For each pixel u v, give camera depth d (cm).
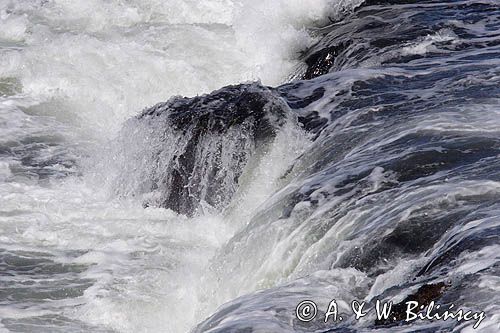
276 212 2158
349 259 1816
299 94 2803
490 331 1325
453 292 1470
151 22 4100
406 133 2322
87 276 2245
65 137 3194
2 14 4159
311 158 2447
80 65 3641
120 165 2767
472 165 2059
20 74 3600
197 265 2266
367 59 3145
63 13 4153
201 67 3684
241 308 1678
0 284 2198
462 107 2450
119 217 2569
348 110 2650
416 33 3266
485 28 3284
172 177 2623
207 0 4084
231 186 2536
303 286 1727
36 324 2030
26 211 2588
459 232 1703
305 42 3597
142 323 2056
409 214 1853
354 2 3688
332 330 1509
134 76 3609
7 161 2947
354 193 2081
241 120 2600
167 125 2686
